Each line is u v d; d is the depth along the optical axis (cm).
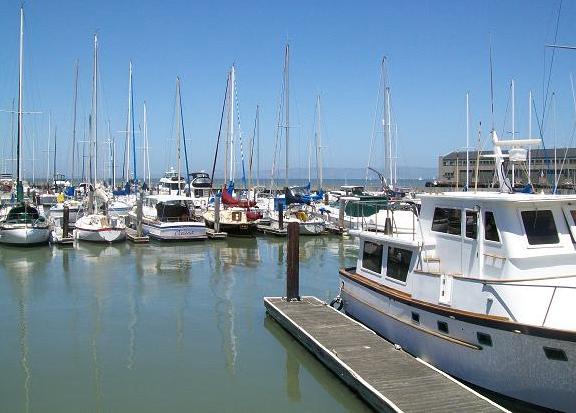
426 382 1080
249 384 1252
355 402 1127
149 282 2366
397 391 1037
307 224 3909
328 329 1445
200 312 1864
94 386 1240
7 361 1395
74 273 2562
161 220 3738
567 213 1133
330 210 4441
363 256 1584
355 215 3694
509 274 1089
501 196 1166
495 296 1055
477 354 1077
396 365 1173
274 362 1384
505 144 1322
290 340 1536
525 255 1088
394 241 1379
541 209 1119
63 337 1588
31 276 2488
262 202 5225
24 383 1255
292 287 1775
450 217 1259
